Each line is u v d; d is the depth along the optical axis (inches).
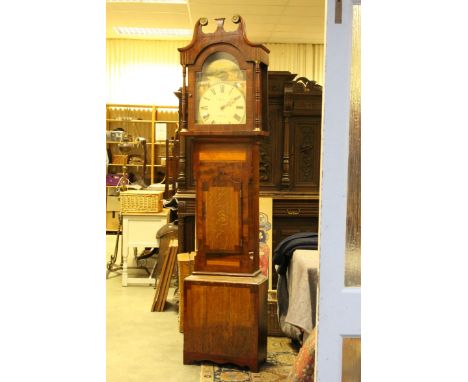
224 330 147.6
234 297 146.3
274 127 230.8
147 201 235.6
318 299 76.0
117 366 150.3
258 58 140.3
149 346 166.7
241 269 147.9
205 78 143.2
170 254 208.2
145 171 388.5
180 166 215.5
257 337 145.5
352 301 75.7
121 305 212.5
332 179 75.4
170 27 369.1
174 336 176.4
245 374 144.5
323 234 75.7
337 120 74.9
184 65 143.5
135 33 391.5
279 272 170.1
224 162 146.3
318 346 76.2
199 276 149.9
